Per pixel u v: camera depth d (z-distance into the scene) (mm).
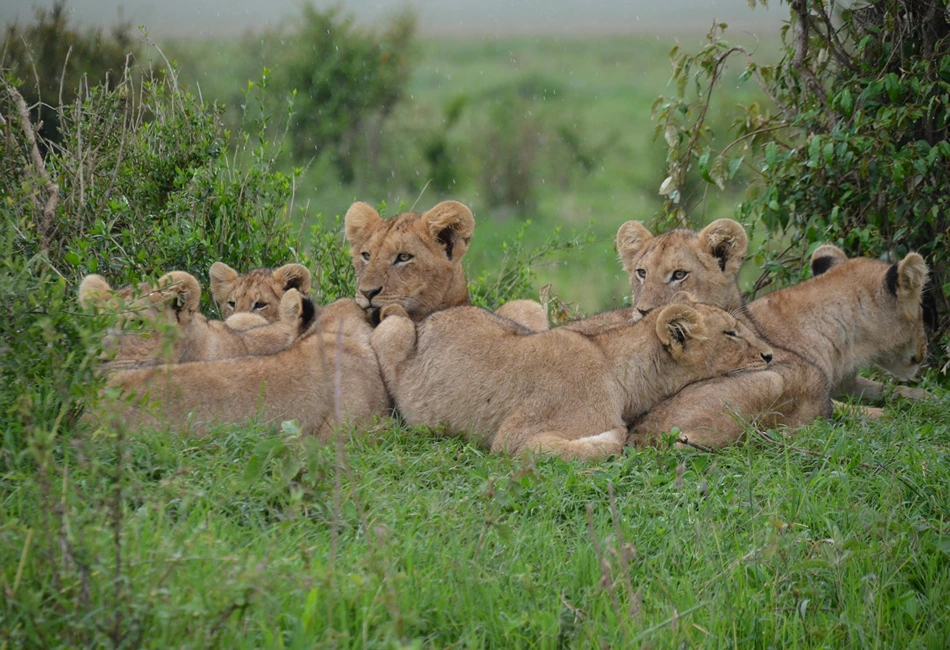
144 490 7656
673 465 9719
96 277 10484
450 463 9602
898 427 10758
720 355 11031
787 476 9094
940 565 8023
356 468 8906
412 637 6312
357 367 10906
